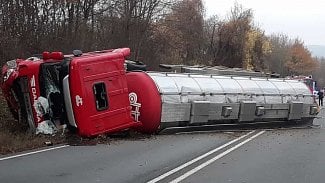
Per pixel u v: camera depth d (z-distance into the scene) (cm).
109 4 3516
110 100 1622
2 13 2327
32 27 2491
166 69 2475
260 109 2288
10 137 1438
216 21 6412
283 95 2486
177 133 1911
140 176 1014
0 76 1988
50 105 1587
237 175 1063
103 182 945
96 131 1580
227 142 1691
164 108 1823
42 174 1008
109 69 1631
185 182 966
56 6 2769
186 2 5028
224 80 2216
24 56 2306
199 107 1948
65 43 2730
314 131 2394
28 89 1585
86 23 3169
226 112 2091
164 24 4319
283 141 1819
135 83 1811
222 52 6344
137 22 3853
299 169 1178
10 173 1010
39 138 1493
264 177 1055
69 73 1559
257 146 1611
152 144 1548
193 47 5406
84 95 1553
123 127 1656
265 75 2731
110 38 3600
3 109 1839
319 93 5053
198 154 1363
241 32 6456
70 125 1592
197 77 2097
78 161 1177
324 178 1071
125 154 1315
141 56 3909
